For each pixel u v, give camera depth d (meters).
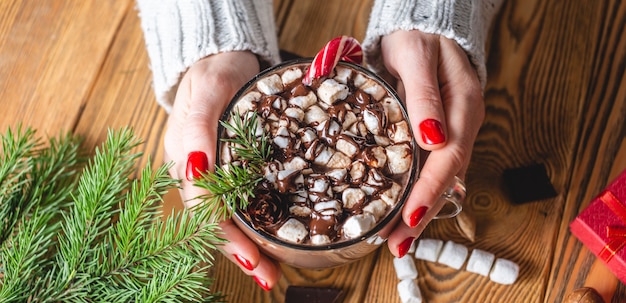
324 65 0.48
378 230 0.46
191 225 0.48
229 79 0.56
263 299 0.60
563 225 0.62
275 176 0.46
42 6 0.67
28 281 0.52
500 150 0.63
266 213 0.45
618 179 0.58
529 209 0.62
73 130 0.64
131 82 0.65
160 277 0.51
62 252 0.51
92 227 0.51
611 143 0.63
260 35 0.59
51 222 0.60
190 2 0.59
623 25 0.66
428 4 0.58
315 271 0.61
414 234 0.53
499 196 0.62
